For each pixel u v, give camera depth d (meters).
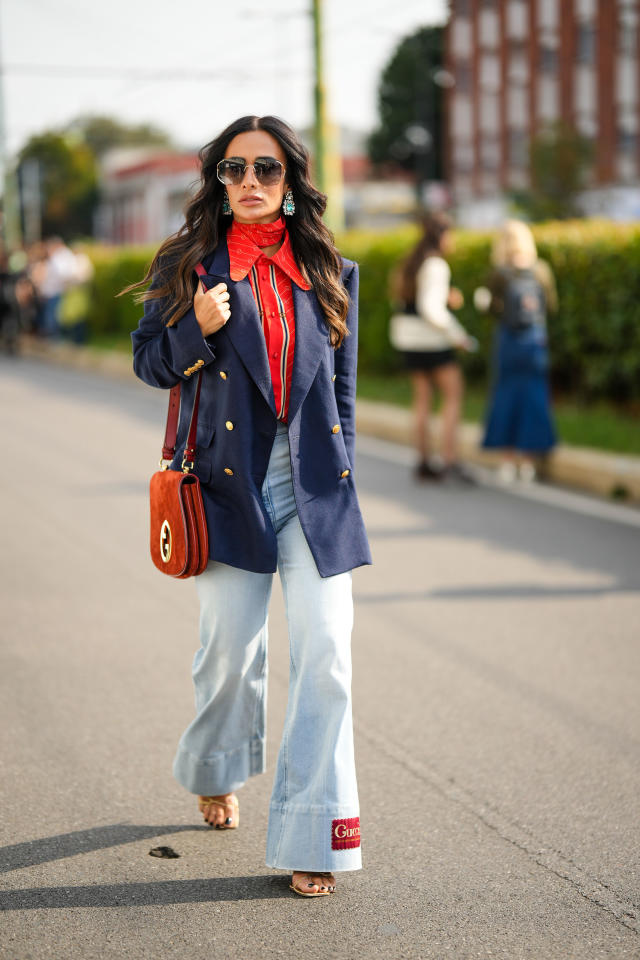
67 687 5.46
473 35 58.09
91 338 28.95
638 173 48.84
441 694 5.43
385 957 3.25
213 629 3.64
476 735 4.95
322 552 3.53
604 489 10.22
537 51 54.06
